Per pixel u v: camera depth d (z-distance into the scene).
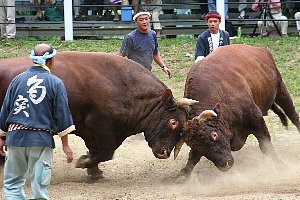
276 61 22.55
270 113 18.19
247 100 12.37
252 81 12.93
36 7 25.59
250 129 12.58
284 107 14.66
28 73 9.26
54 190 11.60
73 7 25.92
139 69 12.29
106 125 12.06
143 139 16.25
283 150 14.69
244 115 12.34
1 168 12.12
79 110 12.00
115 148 12.38
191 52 23.73
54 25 25.73
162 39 25.48
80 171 13.28
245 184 11.83
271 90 13.73
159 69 22.23
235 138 12.29
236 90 12.31
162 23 25.98
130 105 12.09
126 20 25.91
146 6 24.89
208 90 12.05
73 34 25.61
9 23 24.80
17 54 23.16
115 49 23.70
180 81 21.19
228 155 11.43
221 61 12.70
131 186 11.98
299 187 11.46
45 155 9.16
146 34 14.62
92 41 24.89
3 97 12.02
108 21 25.92
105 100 11.98
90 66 12.09
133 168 13.52
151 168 13.48
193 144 11.49
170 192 11.40
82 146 15.43
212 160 11.43
